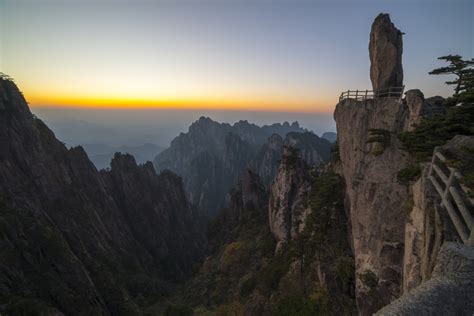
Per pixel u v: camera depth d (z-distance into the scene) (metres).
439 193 12.96
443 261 7.61
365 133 30.11
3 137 75.38
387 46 30.06
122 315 60.16
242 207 116.62
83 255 67.81
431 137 18.38
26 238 54.22
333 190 41.09
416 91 24.12
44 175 81.50
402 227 23.88
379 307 24.20
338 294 32.03
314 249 38.72
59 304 48.38
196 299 68.38
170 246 129.75
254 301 44.78
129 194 127.25
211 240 120.06
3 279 44.69
